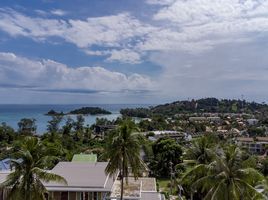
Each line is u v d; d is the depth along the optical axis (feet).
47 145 120.16
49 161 111.96
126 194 150.92
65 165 171.32
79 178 149.07
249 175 101.50
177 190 209.46
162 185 238.48
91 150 335.47
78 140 446.19
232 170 102.83
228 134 618.44
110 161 135.54
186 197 181.47
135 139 135.74
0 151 316.81
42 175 107.34
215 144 144.87
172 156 272.72
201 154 141.69
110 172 136.46
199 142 146.00
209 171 106.52
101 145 373.81
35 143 112.57
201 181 108.47
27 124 553.23
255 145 495.41
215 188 104.27
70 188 139.74
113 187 154.92
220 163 104.22
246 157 107.65
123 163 134.21
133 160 134.62
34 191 105.70
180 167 252.62
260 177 101.96
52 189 139.23
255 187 106.83
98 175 153.48
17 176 106.63
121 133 136.05
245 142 509.35
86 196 140.87
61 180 114.01
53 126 578.66
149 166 277.64
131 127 137.80
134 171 136.26
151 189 171.22
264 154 456.04
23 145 110.63
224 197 101.86
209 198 104.68
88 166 169.37
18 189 105.09
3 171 163.22
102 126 642.63
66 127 497.46
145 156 284.82
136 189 161.07
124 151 134.00
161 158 274.98
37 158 110.01
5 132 443.32
